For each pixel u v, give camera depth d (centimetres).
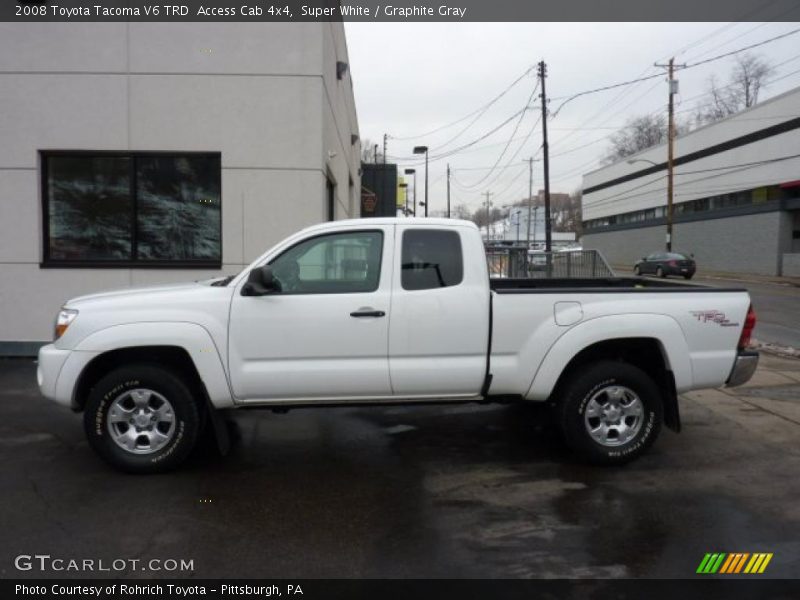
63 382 498
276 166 948
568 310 521
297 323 499
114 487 487
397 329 505
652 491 484
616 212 6162
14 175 935
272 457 561
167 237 964
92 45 929
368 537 407
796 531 418
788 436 619
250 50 939
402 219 522
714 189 4341
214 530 416
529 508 453
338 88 1293
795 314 1769
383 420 680
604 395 533
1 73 925
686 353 530
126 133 940
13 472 517
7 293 945
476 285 515
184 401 507
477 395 526
